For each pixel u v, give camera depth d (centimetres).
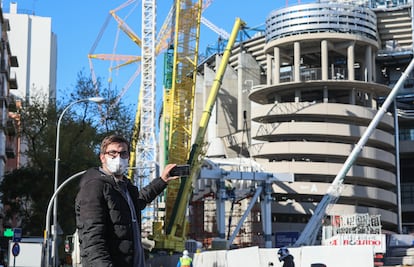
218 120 13638
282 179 10256
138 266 549
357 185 11581
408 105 13050
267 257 3431
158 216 9044
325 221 10875
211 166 10200
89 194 543
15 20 14162
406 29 12875
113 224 543
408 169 13512
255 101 12688
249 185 10294
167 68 8544
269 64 12375
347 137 11506
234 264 3697
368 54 12044
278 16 12050
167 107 8600
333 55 12362
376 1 13200
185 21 8406
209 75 14050
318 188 11169
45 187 5459
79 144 5628
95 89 5841
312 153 11288
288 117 11794
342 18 11781
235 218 11962
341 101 12106
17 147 9362
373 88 11862
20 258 3077
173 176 616
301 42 11850
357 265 3180
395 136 12456
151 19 11169
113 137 573
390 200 11794
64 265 4784
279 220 11381
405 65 13188
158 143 13938
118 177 573
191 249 7919
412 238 9375
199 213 11100
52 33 14800
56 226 3966
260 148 11606
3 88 7662
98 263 522
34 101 5806
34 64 14162
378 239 7419
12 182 5575
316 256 3291
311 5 11819
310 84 11694
